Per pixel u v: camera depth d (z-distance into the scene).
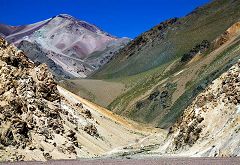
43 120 89.50
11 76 91.00
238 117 86.88
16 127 77.31
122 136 147.62
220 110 97.50
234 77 99.19
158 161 75.12
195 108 107.94
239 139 78.06
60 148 86.50
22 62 101.25
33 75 105.31
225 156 77.94
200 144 94.50
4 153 72.38
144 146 135.88
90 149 106.56
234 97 95.06
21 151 75.12
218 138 87.94
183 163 67.31
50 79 109.00
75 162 73.31
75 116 119.06
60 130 92.75
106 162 74.44
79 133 111.88
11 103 80.44
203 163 63.91
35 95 94.94
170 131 124.38
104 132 135.12
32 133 82.94
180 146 104.94
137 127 181.88
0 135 74.44
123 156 102.25
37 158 76.44
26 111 85.19
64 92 138.75
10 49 99.25
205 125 98.56
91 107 158.12
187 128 105.56
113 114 179.50
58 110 106.62
